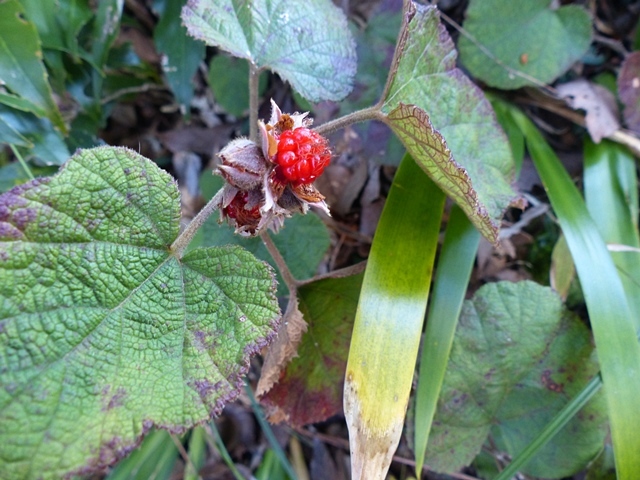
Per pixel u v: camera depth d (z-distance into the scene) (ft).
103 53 0.54
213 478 0.60
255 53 0.41
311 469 0.59
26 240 0.27
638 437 0.37
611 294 0.42
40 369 0.27
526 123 0.56
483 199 0.42
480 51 0.55
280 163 0.31
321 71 0.42
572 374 0.46
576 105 0.55
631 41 0.60
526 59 0.54
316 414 0.46
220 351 0.31
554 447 0.46
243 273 0.32
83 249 0.29
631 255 0.48
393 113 0.34
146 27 0.64
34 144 0.48
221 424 0.62
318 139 0.32
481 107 0.45
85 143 0.54
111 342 0.29
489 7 0.53
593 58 0.59
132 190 0.30
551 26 0.54
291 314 0.42
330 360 0.45
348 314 0.45
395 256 0.41
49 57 0.52
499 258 0.56
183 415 0.29
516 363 0.46
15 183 0.50
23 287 0.27
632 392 0.38
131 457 0.52
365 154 0.55
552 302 0.47
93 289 0.29
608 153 0.54
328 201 0.59
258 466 0.60
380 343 0.37
